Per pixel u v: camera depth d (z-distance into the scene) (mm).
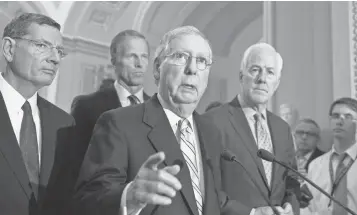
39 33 1769
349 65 3309
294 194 2178
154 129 1399
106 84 2688
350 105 3182
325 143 3139
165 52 1573
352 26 3346
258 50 2523
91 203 1188
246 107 2418
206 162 1483
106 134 1361
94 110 2494
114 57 2715
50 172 1690
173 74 1517
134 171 1312
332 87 3287
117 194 1144
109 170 1275
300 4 3461
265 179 2127
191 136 1521
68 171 1767
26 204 1544
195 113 1646
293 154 2420
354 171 2980
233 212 1699
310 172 3025
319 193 2951
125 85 2627
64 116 1901
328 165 3031
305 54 3355
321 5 3445
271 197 2098
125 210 1122
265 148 2303
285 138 2416
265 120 2414
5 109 1650
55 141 1773
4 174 1530
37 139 1746
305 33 3408
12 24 1794
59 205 1681
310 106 3240
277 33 3400
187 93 1504
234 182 2061
